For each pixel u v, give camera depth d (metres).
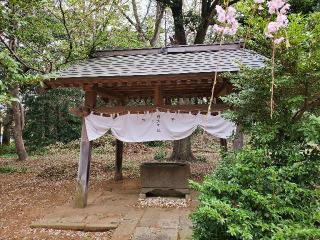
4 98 4.02
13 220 6.06
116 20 9.59
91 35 8.81
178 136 6.43
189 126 6.38
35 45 8.91
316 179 3.38
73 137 19.03
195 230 3.26
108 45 10.00
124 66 6.69
